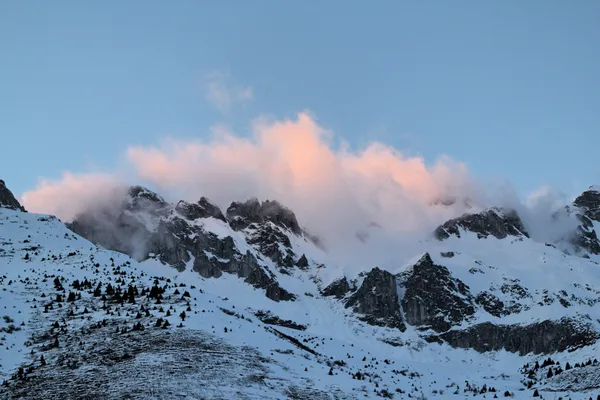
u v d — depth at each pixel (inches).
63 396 3420.3
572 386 4815.5
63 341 4210.1
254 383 3801.7
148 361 3865.7
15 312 4630.9
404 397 4475.9
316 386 4037.9
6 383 3604.8
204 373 3779.5
